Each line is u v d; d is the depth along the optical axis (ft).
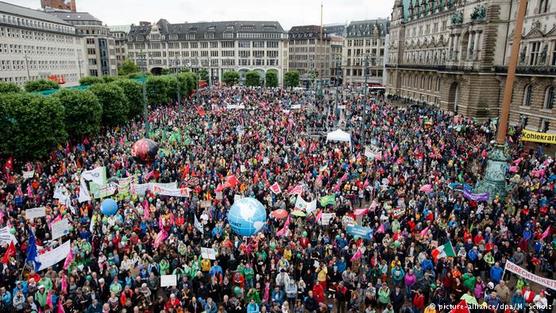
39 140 145.07
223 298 63.31
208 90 403.54
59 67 442.09
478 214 92.99
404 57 400.67
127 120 216.74
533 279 61.98
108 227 82.89
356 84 621.31
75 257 73.00
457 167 130.72
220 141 159.22
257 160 130.93
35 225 84.84
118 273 69.67
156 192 96.43
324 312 58.44
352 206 104.06
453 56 271.69
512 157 144.66
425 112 248.11
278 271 71.15
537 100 205.36
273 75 544.21
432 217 88.02
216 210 92.63
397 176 117.60
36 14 404.98
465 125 195.72
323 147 150.71
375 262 71.36
